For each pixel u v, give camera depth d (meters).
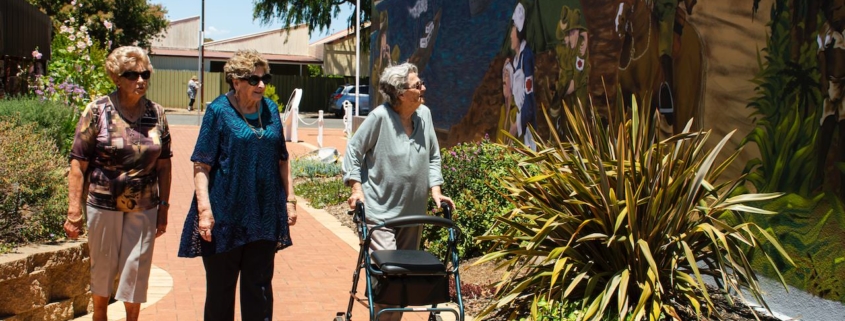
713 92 6.86
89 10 41.78
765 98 6.30
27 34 16.31
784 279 6.19
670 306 5.38
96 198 5.36
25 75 16.69
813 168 5.86
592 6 8.84
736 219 6.45
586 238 5.58
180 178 14.97
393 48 17.34
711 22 6.87
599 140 6.10
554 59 9.76
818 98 5.80
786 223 6.14
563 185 5.92
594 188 5.80
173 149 20.53
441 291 4.91
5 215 6.12
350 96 39.69
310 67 52.53
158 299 6.86
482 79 12.12
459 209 8.05
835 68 5.64
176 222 10.60
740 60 6.56
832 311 5.73
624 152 5.85
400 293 4.80
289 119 25.06
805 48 5.92
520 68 10.76
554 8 9.76
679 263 5.86
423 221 4.82
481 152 8.55
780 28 6.16
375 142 5.32
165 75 47.31
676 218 5.54
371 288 4.77
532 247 5.66
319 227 10.55
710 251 5.99
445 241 8.09
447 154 8.54
